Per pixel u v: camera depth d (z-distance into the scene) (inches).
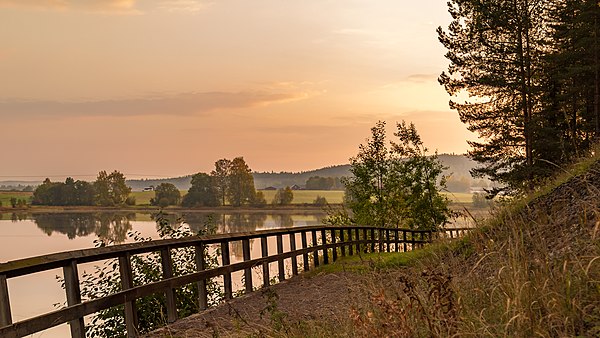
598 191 243.9
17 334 227.3
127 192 6131.9
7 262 230.2
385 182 1674.5
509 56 1284.4
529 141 1242.6
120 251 302.0
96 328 422.0
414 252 551.2
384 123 1688.0
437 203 1621.6
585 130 1210.6
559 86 1248.2
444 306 197.0
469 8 1312.7
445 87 1370.6
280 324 271.3
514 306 179.8
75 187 6515.8
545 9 1254.3
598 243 204.8
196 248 393.4
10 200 6919.3
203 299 390.0
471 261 281.4
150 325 422.0
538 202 437.1
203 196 5487.2
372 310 230.4
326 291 433.7
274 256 525.0
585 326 174.9
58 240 2532.0
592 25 1146.7
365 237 826.2
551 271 201.5
